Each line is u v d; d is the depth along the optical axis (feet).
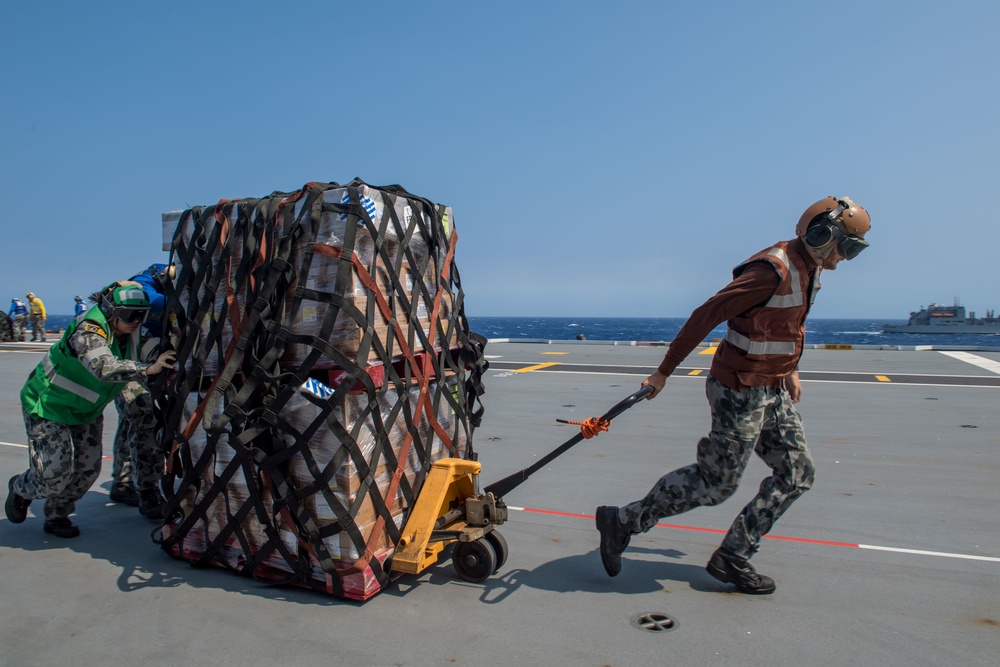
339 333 9.44
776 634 8.89
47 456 12.31
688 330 9.56
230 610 9.65
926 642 8.67
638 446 20.42
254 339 10.00
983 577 10.78
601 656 8.32
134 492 15.25
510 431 22.80
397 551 10.03
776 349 9.49
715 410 9.81
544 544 12.44
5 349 63.87
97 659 8.41
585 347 61.00
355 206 9.43
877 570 11.09
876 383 33.19
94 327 11.52
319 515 9.68
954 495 15.16
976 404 26.96
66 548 12.33
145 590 10.39
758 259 9.46
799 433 9.89
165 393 11.38
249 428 9.74
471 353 12.28
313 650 8.52
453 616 9.41
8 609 9.85
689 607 9.71
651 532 13.16
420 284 10.80
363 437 9.61
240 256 10.46
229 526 10.58
